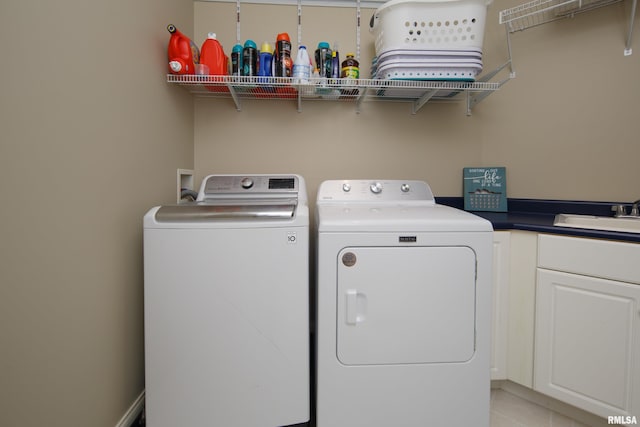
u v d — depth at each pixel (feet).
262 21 5.81
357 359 3.51
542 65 5.61
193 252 3.42
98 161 3.10
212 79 4.75
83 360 2.95
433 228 3.47
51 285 2.58
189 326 3.45
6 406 2.24
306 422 3.64
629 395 3.63
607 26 4.96
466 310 3.52
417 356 3.53
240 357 3.51
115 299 3.43
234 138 5.95
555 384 4.16
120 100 3.44
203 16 5.76
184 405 3.49
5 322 2.22
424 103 5.94
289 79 4.83
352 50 5.95
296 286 3.53
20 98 2.27
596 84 5.09
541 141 5.69
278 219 3.48
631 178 4.83
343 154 6.13
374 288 3.47
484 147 6.35
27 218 2.36
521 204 5.92
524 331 4.43
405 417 3.57
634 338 3.58
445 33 4.66
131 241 3.71
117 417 3.49
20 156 2.29
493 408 4.50
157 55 4.31
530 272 4.37
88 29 2.91
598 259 3.79
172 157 4.87
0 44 2.13
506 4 5.87
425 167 6.28
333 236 3.42
